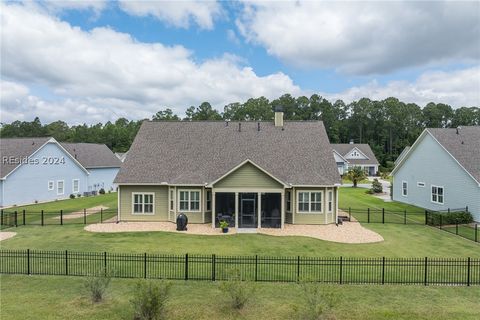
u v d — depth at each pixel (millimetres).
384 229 24172
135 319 10938
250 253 18125
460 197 28406
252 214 25812
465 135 31641
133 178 26578
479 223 26172
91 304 11961
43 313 11273
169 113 118375
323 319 10859
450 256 17703
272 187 24156
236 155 28078
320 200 25672
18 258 17250
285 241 20688
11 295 12734
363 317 11031
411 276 14883
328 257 17438
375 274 15109
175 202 26109
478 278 14727
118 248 19000
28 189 39062
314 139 29266
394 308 11672
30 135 112812
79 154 49562
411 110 125562
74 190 45750
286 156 27797
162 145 29297
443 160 30625
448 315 11211
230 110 124938
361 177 55969
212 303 12023
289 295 12664
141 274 14875
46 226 25047
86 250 18594
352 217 28875
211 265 16062
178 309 11539
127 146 108000
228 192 24453
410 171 36156
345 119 129625
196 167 27250
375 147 111625
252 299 12320
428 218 26328
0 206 36188
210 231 23344
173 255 17672
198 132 30391
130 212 26859
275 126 30672
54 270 15508
